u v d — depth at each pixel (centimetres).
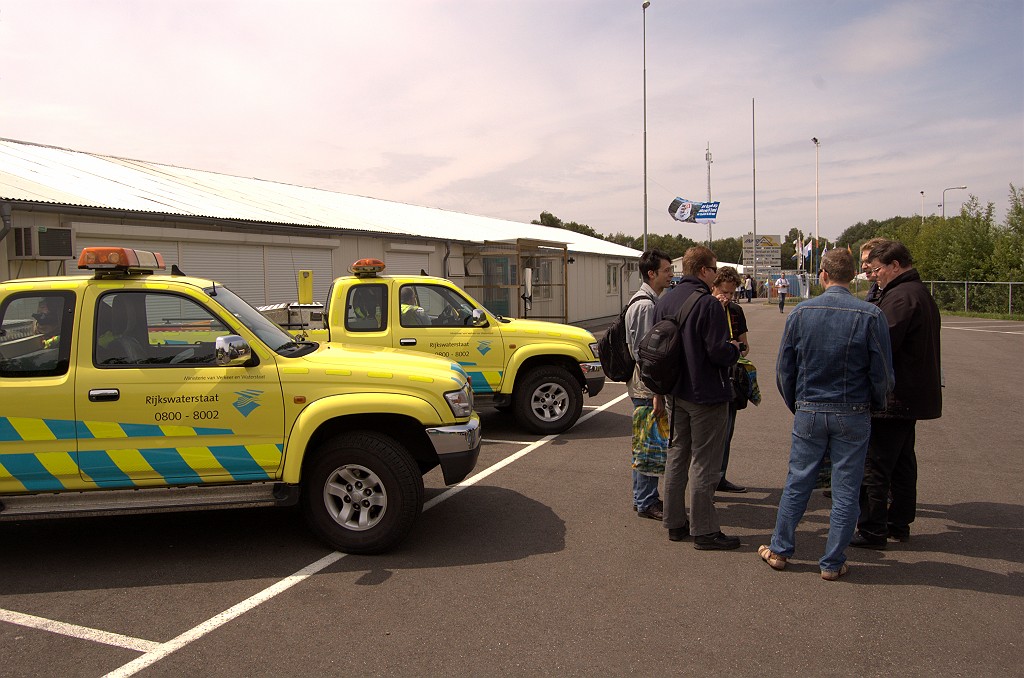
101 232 1044
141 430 455
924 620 380
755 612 391
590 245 3328
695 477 480
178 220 1155
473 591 421
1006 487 620
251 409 464
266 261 1366
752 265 4928
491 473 682
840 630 370
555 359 874
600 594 416
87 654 352
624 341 535
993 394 1116
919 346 462
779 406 1048
